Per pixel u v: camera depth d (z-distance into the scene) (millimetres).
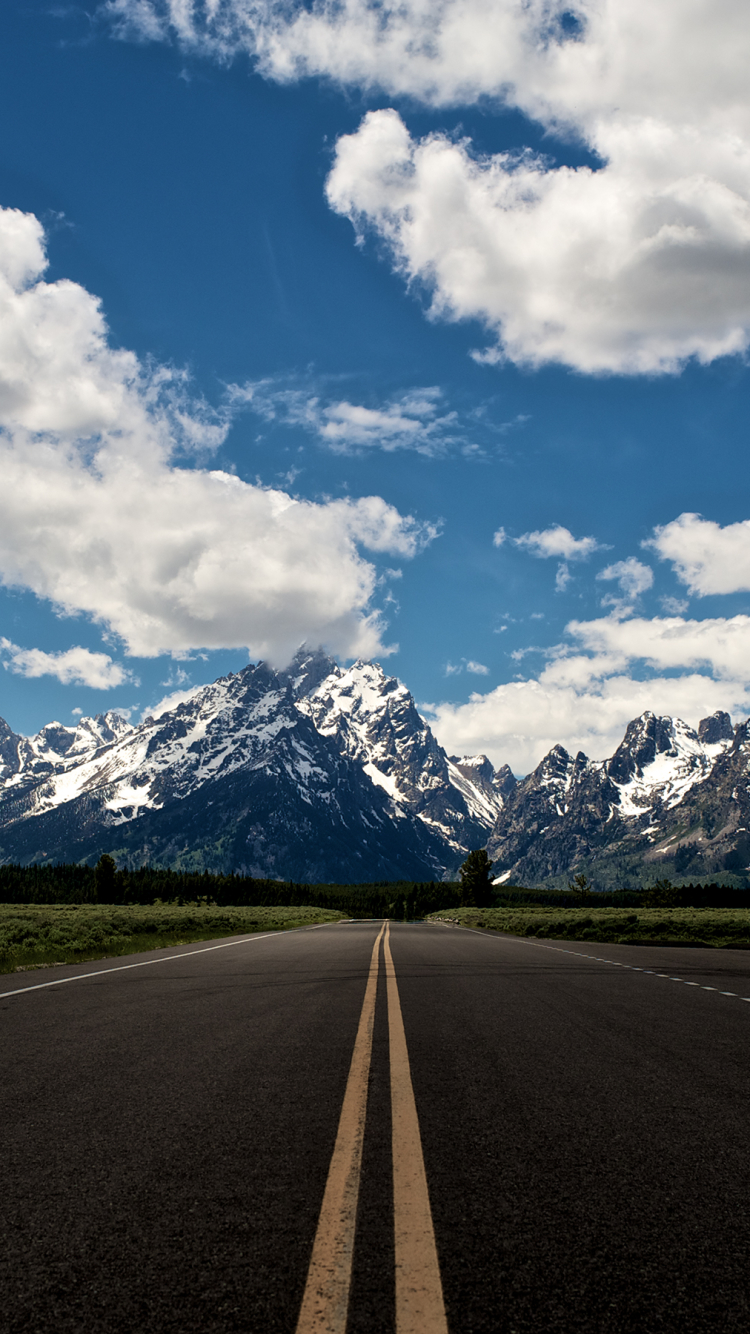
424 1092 6492
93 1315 2965
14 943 24234
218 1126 5484
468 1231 3758
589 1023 10000
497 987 13883
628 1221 3912
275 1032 9211
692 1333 2867
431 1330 2836
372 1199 4145
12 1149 4973
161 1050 8148
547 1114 5863
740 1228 3854
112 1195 4195
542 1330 2859
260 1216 3916
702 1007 11516
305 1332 2822
